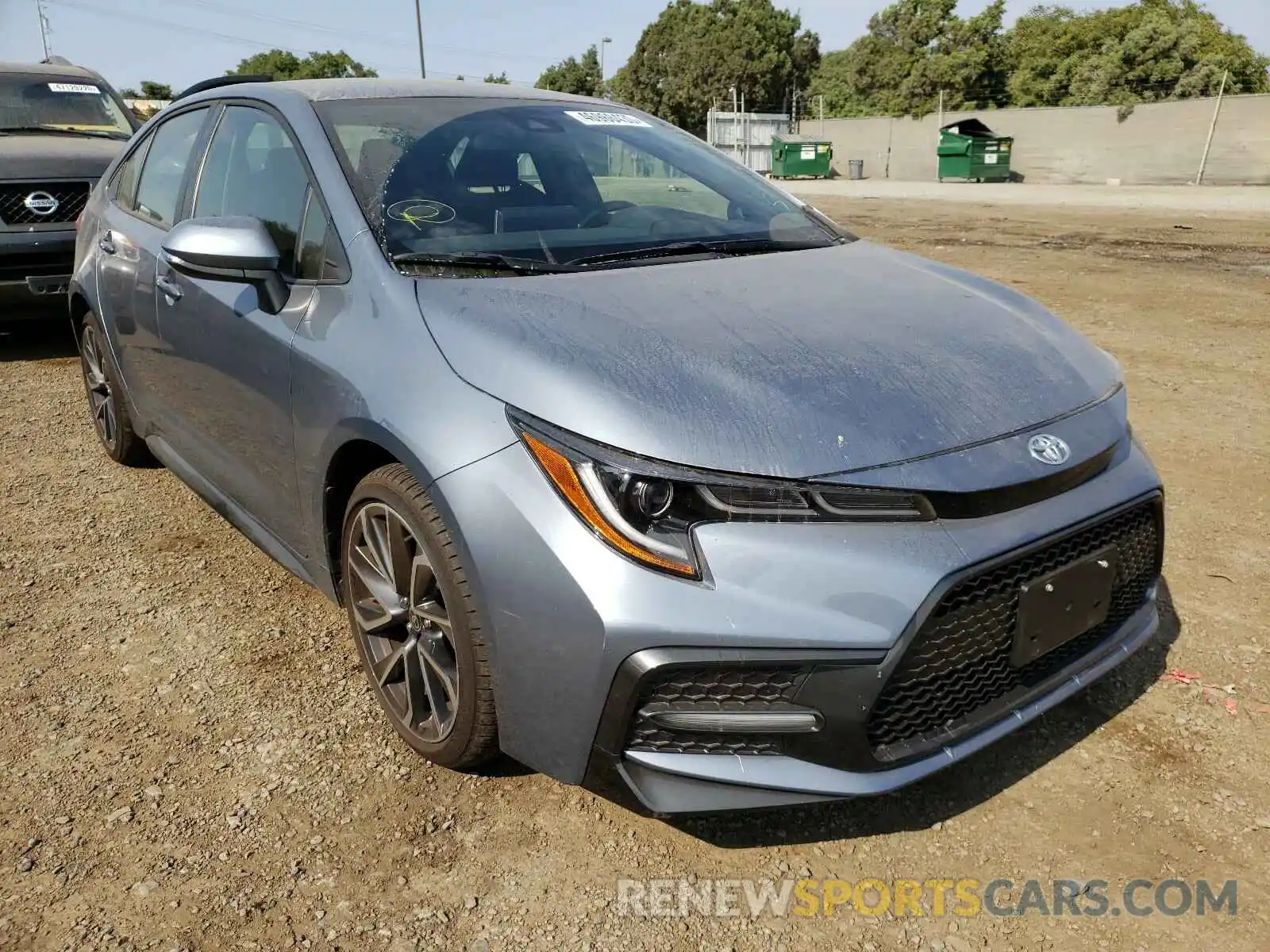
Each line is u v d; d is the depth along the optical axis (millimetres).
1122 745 2455
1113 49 44375
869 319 2326
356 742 2451
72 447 4602
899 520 1832
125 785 2283
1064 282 8922
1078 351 2461
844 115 58906
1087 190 24531
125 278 3549
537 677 1893
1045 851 2113
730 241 2883
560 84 64375
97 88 7598
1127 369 5898
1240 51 42656
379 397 2148
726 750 1857
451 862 2064
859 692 1779
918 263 2998
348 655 2852
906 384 2027
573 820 2193
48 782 2293
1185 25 42594
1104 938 1890
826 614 1751
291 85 3115
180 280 3053
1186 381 5629
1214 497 3980
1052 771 2367
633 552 1782
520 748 2008
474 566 1929
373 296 2312
